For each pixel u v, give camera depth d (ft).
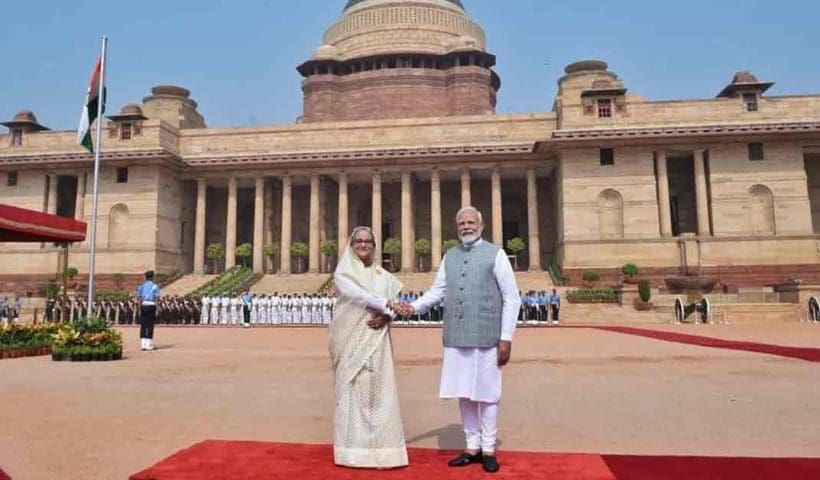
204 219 194.29
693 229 181.98
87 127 85.15
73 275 164.04
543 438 27.53
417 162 187.93
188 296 155.43
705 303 123.13
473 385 22.75
